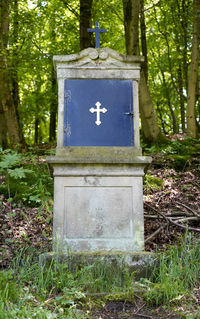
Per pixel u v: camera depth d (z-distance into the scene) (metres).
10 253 4.79
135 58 4.75
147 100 10.52
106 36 14.77
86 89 4.70
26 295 3.13
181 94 15.95
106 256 3.94
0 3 10.94
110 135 4.59
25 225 5.69
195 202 6.60
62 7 13.84
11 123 11.34
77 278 3.75
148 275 3.90
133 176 4.47
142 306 3.26
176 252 4.10
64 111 4.62
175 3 13.32
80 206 4.38
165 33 14.87
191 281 3.60
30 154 9.25
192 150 9.78
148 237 5.08
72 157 4.44
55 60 4.70
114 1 13.57
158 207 6.32
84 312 3.12
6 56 11.10
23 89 17.50
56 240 4.11
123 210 4.40
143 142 10.57
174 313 3.11
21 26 12.50
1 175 7.56
